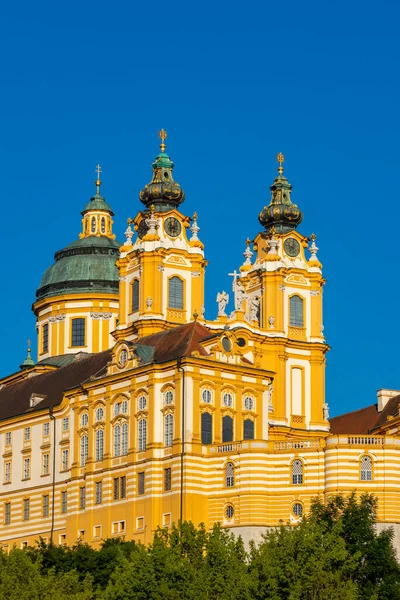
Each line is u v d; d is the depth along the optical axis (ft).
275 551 529.86
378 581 555.28
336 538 532.32
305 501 632.38
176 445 650.84
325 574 515.09
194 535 542.16
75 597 531.50
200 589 514.27
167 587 517.55
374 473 627.46
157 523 651.66
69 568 602.03
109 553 604.49
